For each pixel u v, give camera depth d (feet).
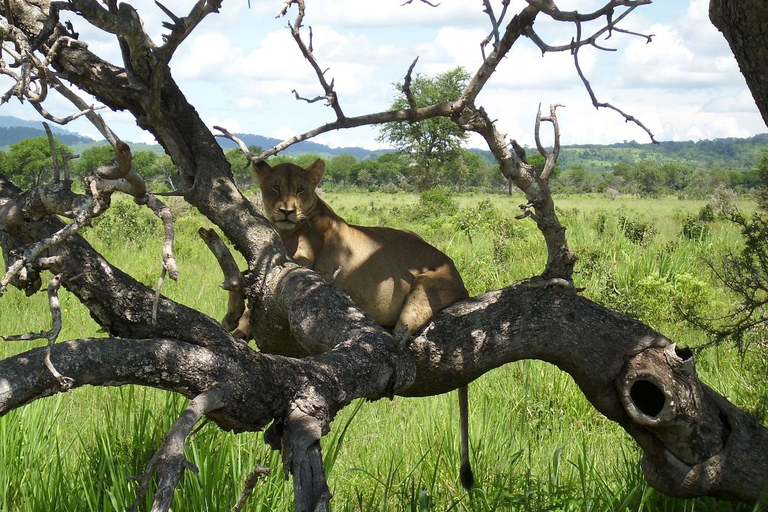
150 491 14.39
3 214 10.50
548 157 12.58
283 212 17.83
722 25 11.90
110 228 63.05
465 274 37.45
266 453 15.93
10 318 31.96
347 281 17.26
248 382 9.30
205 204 13.87
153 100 12.51
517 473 17.71
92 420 20.20
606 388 13.96
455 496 16.62
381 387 10.52
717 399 14.19
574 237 54.60
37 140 127.13
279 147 12.23
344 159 400.67
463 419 16.21
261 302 13.44
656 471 14.48
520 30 12.06
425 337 13.28
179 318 10.35
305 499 8.07
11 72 9.06
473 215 71.20
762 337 21.89
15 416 16.70
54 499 14.56
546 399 23.24
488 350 13.41
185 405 16.48
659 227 73.77
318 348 11.78
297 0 11.48
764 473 13.76
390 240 17.20
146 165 138.10
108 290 10.30
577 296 13.88
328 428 9.45
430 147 172.65
